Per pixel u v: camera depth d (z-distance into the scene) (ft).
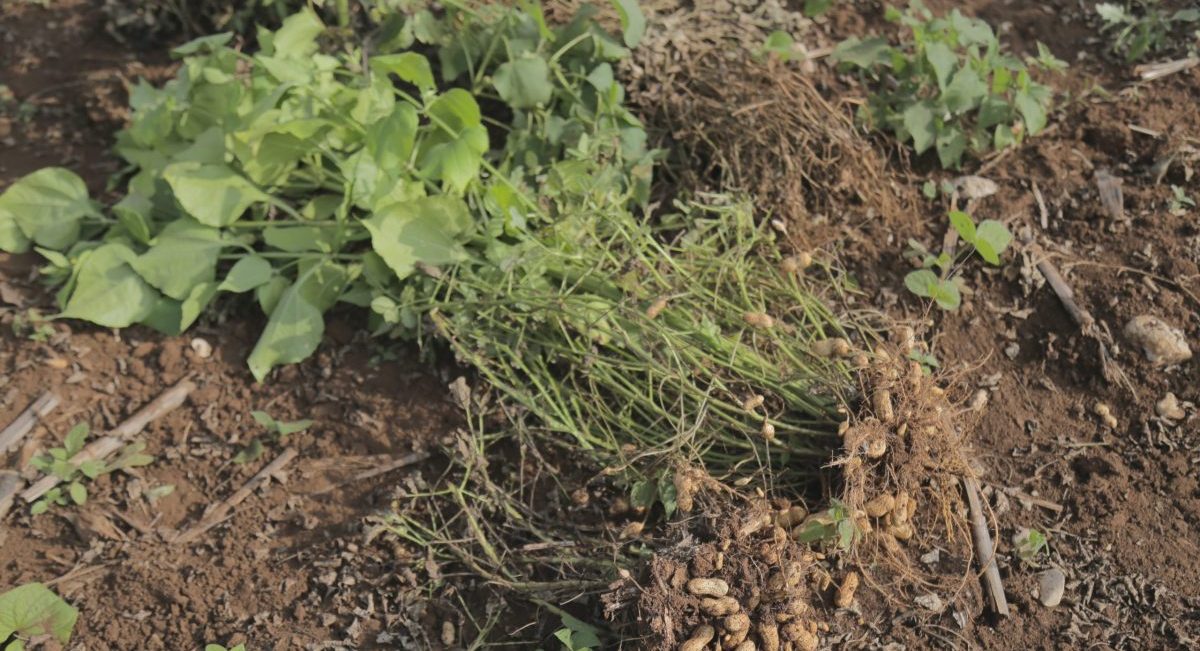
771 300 6.17
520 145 6.48
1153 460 5.85
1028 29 7.20
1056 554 5.66
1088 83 6.89
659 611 5.27
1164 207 6.42
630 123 6.53
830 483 5.60
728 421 5.74
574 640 5.36
